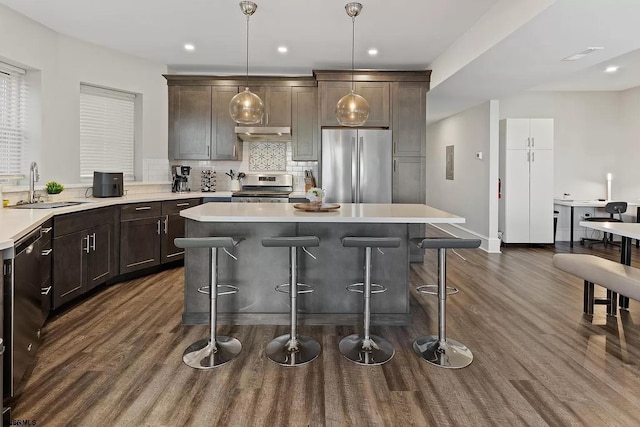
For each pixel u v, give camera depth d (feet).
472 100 18.45
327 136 15.69
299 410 6.06
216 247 7.68
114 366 7.36
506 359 7.75
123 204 12.62
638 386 6.77
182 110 16.69
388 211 9.65
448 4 10.55
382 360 7.66
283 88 16.80
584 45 10.41
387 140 15.75
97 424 5.65
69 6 10.96
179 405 6.14
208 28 12.50
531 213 19.62
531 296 11.81
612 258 17.13
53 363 7.45
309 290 9.46
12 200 10.71
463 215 21.88
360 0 10.45
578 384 6.83
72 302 10.86
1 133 11.53
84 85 14.19
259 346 8.33
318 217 8.37
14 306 5.82
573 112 21.36
